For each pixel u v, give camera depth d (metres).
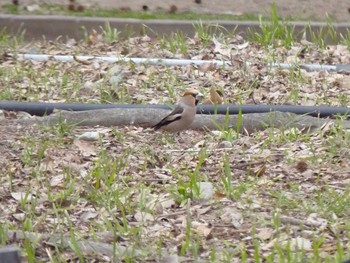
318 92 15.02
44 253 9.41
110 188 10.80
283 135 12.71
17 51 17.36
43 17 18.45
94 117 13.54
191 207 10.47
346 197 10.41
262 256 9.23
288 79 15.56
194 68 16.08
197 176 11.16
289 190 10.88
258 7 19.50
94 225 9.96
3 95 14.84
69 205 10.53
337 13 19.23
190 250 9.40
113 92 14.90
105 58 16.59
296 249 9.01
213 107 13.94
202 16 18.94
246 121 13.34
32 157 12.10
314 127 13.19
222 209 10.34
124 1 19.64
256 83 15.39
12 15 18.56
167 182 11.23
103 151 11.98
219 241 9.65
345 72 16.03
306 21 18.69
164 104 14.30
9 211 10.38
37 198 10.66
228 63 16.31
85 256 9.30
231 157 12.03
